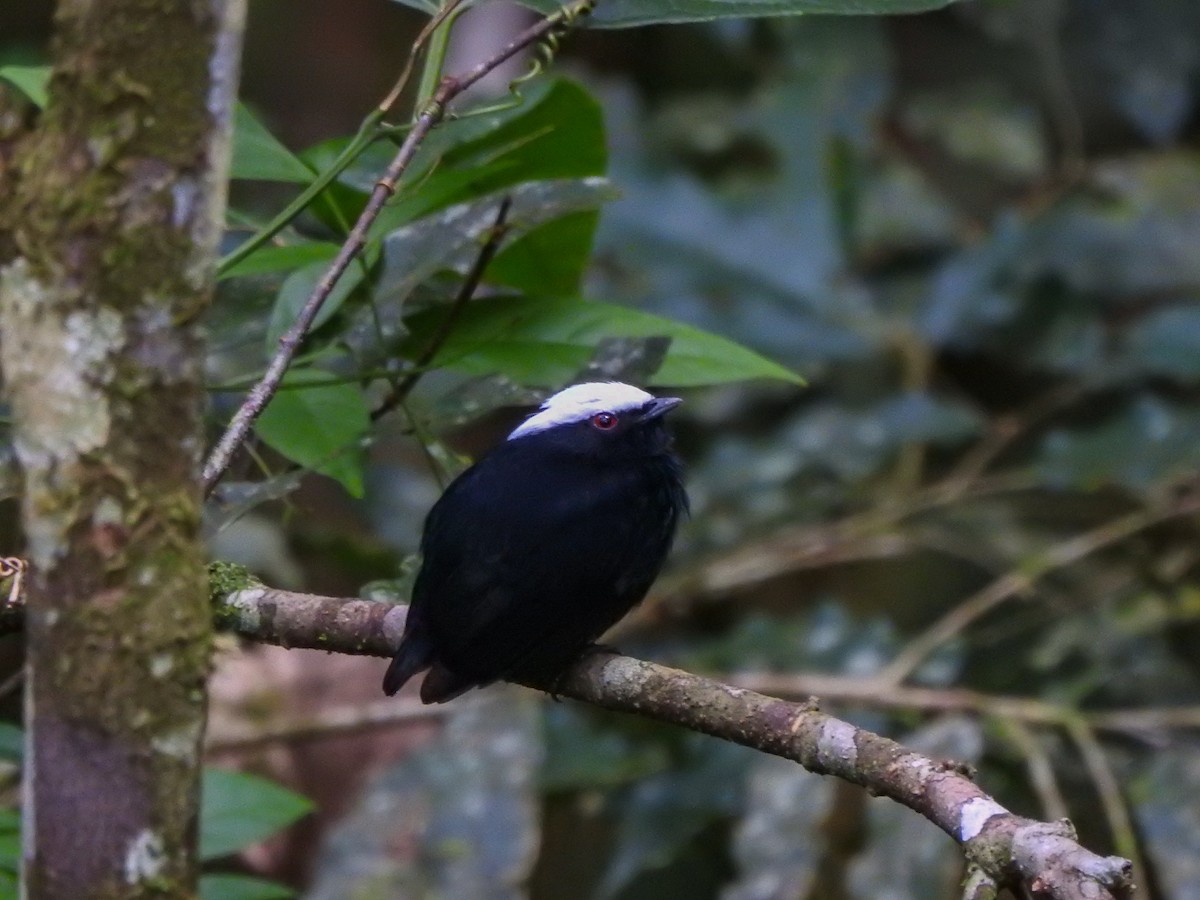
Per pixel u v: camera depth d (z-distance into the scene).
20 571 6.18
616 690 6.14
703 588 12.33
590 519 7.32
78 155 3.78
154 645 3.89
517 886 9.84
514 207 6.93
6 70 6.25
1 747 7.00
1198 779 9.90
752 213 12.96
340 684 11.76
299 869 11.50
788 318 12.69
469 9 6.25
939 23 16.02
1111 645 11.38
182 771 3.95
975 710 10.56
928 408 12.57
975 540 12.59
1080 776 10.61
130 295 3.81
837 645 11.38
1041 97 15.52
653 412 8.02
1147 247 12.77
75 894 3.90
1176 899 9.42
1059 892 4.42
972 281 12.83
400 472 13.10
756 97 14.30
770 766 10.23
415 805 10.13
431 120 5.82
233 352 8.73
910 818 9.71
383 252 7.00
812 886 10.02
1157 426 11.85
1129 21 15.09
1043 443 12.26
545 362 6.82
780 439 12.87
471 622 7.01
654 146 14.19
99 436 3.84
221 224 3.92
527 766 10.28
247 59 16.77
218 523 6.50
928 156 15.39
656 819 10.55
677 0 6.03
